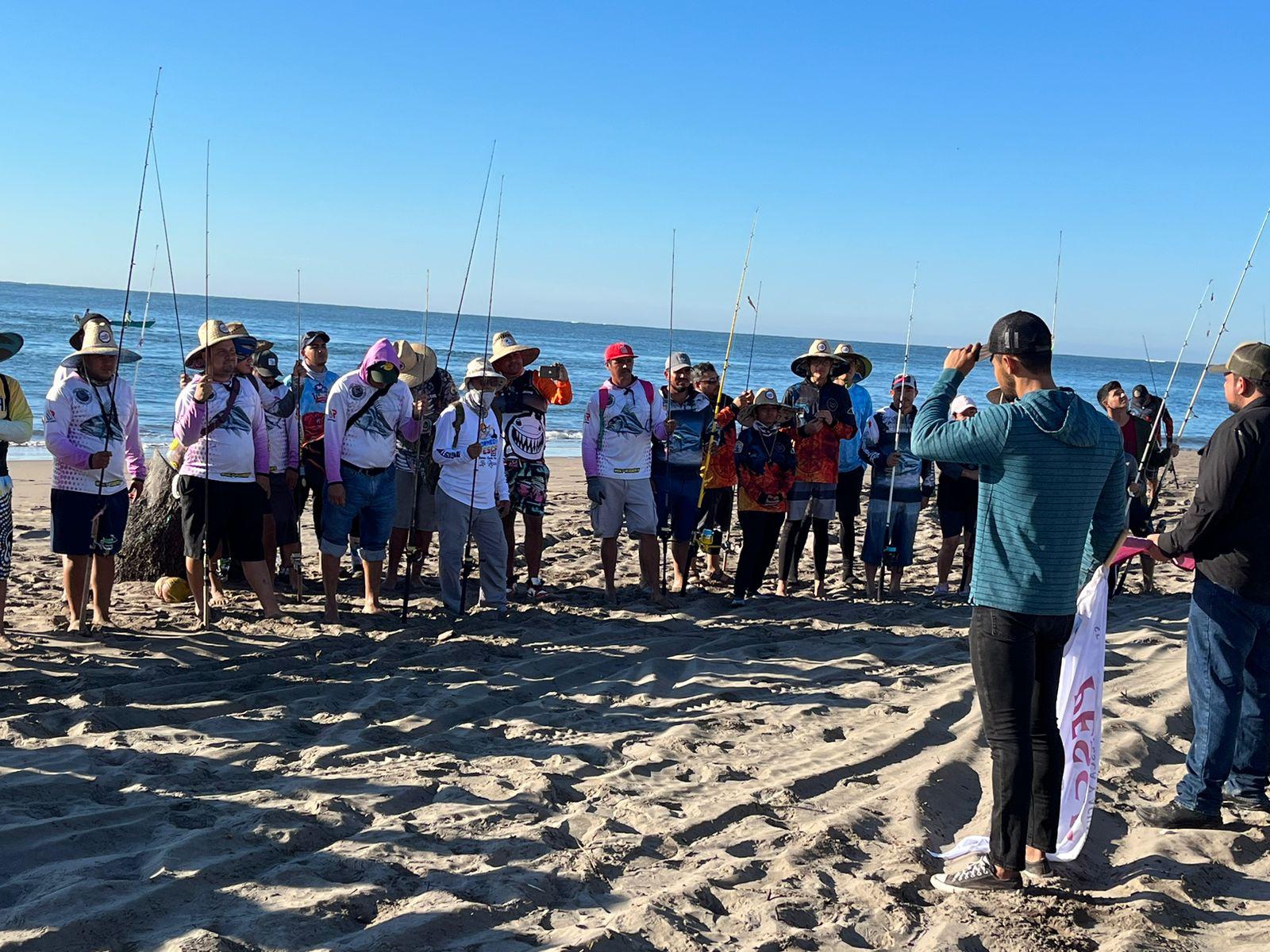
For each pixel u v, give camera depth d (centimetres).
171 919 340
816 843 428
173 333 5312
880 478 958
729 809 459
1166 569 1164
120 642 697
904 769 530
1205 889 410
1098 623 402
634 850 415
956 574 1118
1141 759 553
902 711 621
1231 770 499
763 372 6181
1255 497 445
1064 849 400
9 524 682
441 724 566
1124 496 390
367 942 329
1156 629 841
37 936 319
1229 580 453
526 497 894
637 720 591
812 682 680
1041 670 389
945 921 366
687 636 783
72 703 562
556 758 518
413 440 823
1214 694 461
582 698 623
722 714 604
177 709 563
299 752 510
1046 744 394
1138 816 482
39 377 3050
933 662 737
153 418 2327
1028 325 380
